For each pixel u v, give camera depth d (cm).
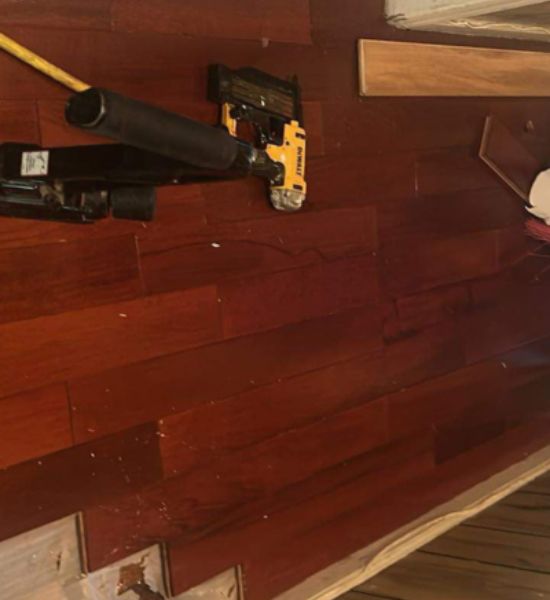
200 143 77
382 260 169
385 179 166
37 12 112
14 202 92
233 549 150
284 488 158
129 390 131
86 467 127
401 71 162
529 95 193
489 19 165
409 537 182
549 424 220
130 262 128
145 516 136
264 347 150
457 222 184
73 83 114
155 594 139
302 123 146
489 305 196
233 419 146
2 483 118
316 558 166
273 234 147
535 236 203
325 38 149
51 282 119
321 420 162
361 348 167
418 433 183
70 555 127
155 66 126
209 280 139
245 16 136
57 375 122
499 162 189
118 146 81
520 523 190
